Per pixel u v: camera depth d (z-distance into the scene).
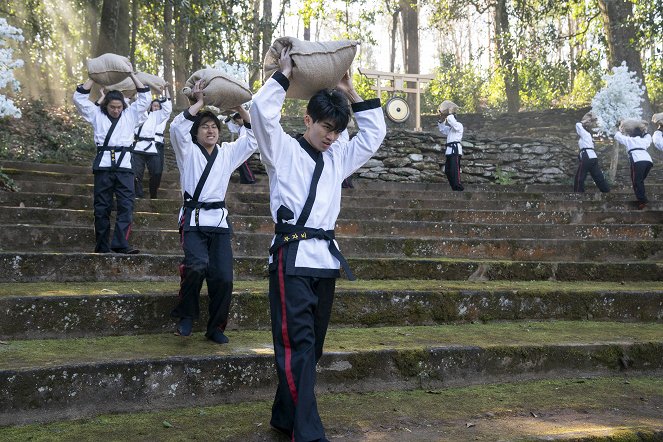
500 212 8.06
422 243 6.35
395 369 3.77
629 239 7.25
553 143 13.59
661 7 14.41
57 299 3.93
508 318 4.88
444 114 11.19
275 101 2.84
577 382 3.96
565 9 18.27
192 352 3.61
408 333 4.36
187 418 3.18
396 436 2.99
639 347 4.17
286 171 2.90
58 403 3.14
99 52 13.70
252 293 4.39
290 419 2.87
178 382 3.38
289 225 2.88
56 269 4.84
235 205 7.61
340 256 2.92
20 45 15.27
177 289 4.64
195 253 3.83
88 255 4.93
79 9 16.95
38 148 11.48
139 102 5.59
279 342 2.86
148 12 16.09
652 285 5.62
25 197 6.91
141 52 19.64
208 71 3.97
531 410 3.41
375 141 3.12
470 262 5.68
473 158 13.32
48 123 12.70
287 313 2.83
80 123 13.62
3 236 5.48
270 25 18.59
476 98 23.84
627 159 13.98
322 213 2.91
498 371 3.96
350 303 4.54
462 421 3.22
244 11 14.83
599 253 6.50
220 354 3.54
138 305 4.11
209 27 13.23
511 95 21.45
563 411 3.40
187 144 3.95
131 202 5.50
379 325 4.60
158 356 3.46
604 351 4.13
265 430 3.01
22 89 15.56
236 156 4.08
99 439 2.86
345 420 3.20
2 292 4.18
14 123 12.16
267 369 3.55
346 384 3.69
